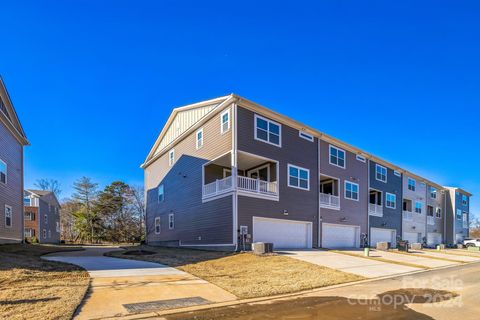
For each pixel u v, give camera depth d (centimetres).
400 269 1456
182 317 672
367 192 2862
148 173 3142
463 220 4703
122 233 4997
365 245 2717
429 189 4081
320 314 700
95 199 5103
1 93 1953
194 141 2284
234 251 1753
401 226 3312
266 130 2045
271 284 1007
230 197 1838
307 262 1470
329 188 2647
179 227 2378
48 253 1722
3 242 1936
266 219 1967
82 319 641
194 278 1073
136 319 654
